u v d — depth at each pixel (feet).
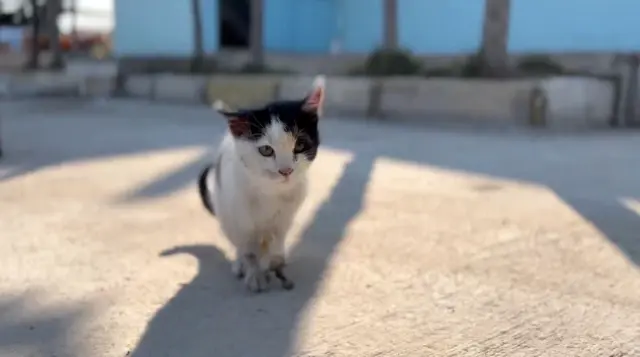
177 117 9.96
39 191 4.75
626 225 3.78
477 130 8.23
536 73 9.53
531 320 2.50
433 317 2.53
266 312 2.60
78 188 4.84
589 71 9.64
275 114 2.67
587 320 2.50
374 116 9.54
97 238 3.62
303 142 2.72
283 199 2.82
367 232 3.69
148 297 2.76
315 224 3.86
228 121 2.71
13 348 2.30
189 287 2.89
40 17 18.42
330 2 15.52
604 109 8.98
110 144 7.03
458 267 3.10
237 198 2.83
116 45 16.03
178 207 4.30
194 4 13.34
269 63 13.14
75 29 20.25
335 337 2.37
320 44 15.74
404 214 4.06
